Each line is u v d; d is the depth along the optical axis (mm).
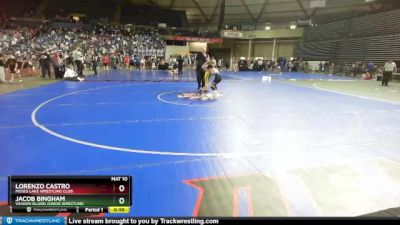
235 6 42594
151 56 33312
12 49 27703
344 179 4070
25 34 31219
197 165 4461
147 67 31547
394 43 24125
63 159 4535
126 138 5734
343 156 4984
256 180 3996
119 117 7578
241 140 5812
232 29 45375
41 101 9625
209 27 48750
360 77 25734
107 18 42844
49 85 14133
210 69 11750
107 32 35250
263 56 43781
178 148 5219
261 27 44812
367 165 4586
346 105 10328
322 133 6457
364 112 9039
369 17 27594
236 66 35562
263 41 43344
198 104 9844
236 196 3545
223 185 3824
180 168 4332
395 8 27234
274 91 14227
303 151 5211
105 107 8898
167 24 46406
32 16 39969
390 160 4816
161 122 7145
